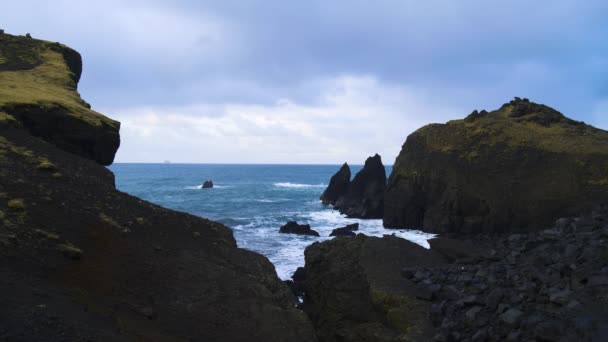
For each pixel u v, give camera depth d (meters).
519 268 14.87
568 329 9.48
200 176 169.00
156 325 9.67
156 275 11.95
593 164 30.91
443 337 11.27
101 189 16.05
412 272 16.44
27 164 14.66
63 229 11.66
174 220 16.47
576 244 15.20
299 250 31.08
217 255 15.05
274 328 11.60
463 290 13.97
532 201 32.12
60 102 21.33
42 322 6.87
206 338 10.11
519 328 10.55
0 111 17.44
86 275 10.27
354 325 14.88
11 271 8.55
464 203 35.97
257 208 60.28
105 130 21.81
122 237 13.00
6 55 31.61
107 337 7.41
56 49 36.59
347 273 16.77
